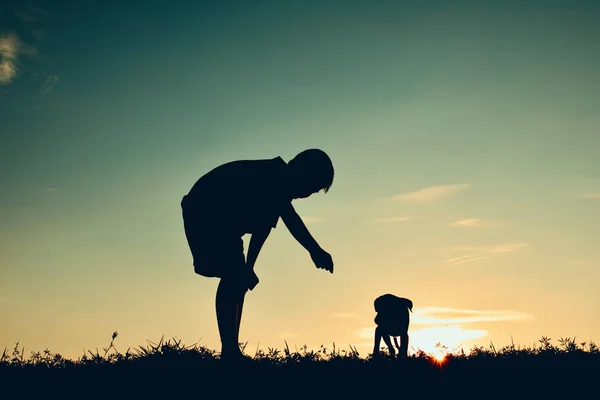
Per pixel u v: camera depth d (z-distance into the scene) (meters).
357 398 6.18
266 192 7.15
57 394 6.16
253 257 7.42
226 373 6.61
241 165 7.29
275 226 7.36
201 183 7.30
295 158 7.26
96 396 6.11
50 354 7.58
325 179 7.21
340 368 7.01
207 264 7.12
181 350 7.37
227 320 7.01
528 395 6.36
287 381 6.53
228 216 7.13
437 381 6.72
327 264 7.22
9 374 6.81
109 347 7.55
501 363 7.50
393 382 6.64
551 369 7.22
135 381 6.44
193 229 7.18
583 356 7.83
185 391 6.23
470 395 6.33
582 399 6.25
